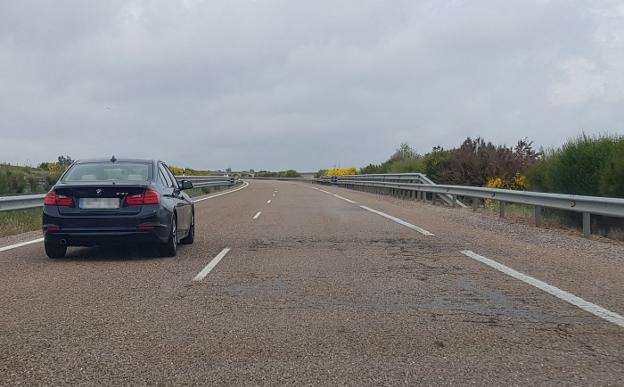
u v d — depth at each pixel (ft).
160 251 34.78
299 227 50.96
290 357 17.03
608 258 34.19
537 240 42.01
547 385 14.94
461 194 69.67
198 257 35.01
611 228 45.83
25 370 16.02
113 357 17.04
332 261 33.12
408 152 166.91
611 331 19.60
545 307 22.71
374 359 16.85
